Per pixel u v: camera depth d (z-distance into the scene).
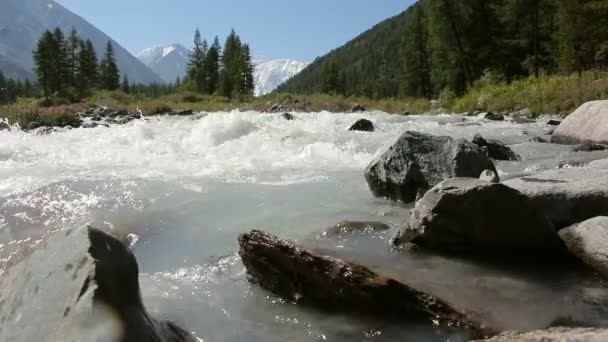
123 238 4.51
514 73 41.62
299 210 5.42
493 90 24.23
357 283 3.10
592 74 22.22
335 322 2.99
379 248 4.24
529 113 17.69
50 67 73.81
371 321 2.98
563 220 4.42
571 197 4.47
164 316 2.95
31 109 18.08
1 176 6.79
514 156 8.36
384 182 5.95
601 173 5.22
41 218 5.03
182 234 4.64
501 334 2.65
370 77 137.88
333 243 4.35
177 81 137.62
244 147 9.46
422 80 55.50
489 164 5.79
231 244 4.34
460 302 3.18
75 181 6.46
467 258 4.05
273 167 7.83
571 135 10.36
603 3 27.69
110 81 92.19
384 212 5.38
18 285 2.52
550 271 3.78
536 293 3.36
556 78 23.41
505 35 40.34
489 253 4.07
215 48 83.94
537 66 36.25
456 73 41.31
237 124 10.58
